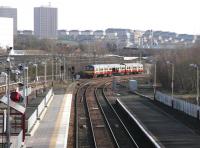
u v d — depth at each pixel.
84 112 63.97
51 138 40.62
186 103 58.94
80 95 87.88
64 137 41.19
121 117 58.91
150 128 48.88
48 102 69.25
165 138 43.03
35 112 47.09
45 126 47.28
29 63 107.44
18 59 104.75
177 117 57.31
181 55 101.69
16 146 31.50
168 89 100.25
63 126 47.38
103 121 55.44
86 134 45.94
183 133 45.72
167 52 122.31
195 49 103.31
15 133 37.00
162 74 105.31
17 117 40.28
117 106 70.75
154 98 78.50
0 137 35.62
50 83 106.19
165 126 50.19
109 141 42.12
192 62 94.00
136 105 71.75
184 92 91.06
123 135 45.31
